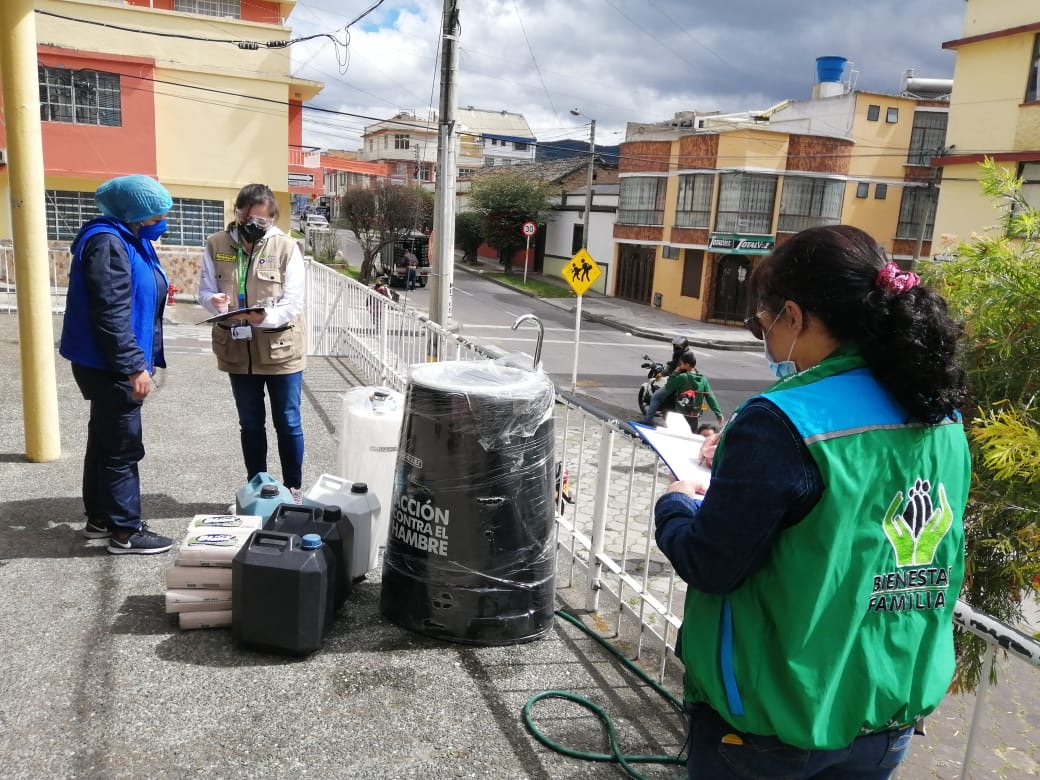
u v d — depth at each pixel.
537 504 3.12
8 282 13.58
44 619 3.12
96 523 3.81
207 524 3.24
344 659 3.01
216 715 2.64
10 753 2.39
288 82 21.39
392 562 3.23
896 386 1.41
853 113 31.48
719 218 30.03
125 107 20.05
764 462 1.37
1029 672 3.97
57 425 4.89
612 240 37.34
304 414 6.55
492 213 42.28
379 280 18.78
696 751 1.60
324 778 2.39
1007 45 17.41
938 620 1.51
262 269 4.03
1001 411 2.50
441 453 3.02
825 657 1.41
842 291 1.43
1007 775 3.31
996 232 3.28
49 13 18.61
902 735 1.53
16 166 4.47
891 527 1.42
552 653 3.19
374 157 91.38
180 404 6.50
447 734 2.64
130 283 3.34
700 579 1.44
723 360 22.36
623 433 3.30
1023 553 2.64
